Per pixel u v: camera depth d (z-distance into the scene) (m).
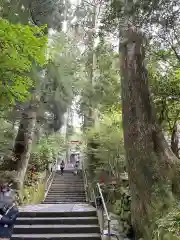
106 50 8.38
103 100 12.31
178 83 7.62
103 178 12.32
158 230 4.84
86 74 13.32
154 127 6.50
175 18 5.24
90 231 6.65
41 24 9.36
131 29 6.06
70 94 12.00
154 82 7.78
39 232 6.61
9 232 5.52
